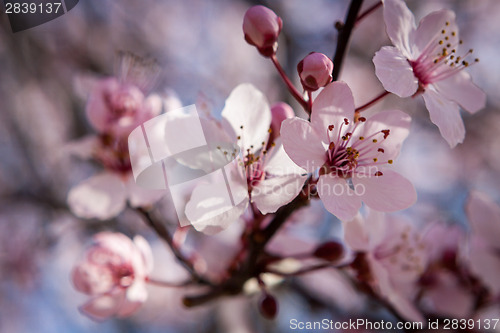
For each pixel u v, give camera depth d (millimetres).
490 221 176
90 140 168
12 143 303
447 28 148
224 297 159
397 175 137
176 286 160
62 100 279
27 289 336
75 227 259
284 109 142
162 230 160
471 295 181
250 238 147
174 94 169
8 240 326
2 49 288
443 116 141
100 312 156
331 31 331
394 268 162
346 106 134
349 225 152
